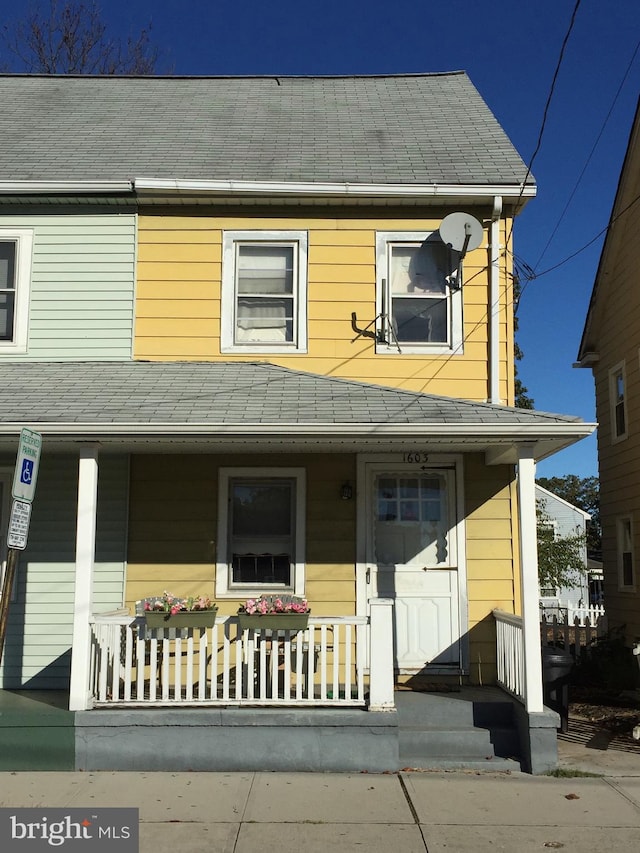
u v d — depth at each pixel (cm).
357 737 702
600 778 687
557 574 2225
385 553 883
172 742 701
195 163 984
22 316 930
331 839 540
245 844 530
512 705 754
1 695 805
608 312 1470
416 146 1038
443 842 536
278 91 1256
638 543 1316
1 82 1288
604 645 1231
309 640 724
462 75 1291
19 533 597
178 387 825
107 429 716
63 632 864
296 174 949
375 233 943
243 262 951
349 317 929
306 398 795
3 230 943
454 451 881
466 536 880
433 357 920
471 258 938
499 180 933
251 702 717
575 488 5300
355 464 888
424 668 859
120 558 873
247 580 883
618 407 1439
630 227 1338
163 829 555
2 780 666
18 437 727
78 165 977
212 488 887
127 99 1220
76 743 700
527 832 555
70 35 2372
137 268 939
